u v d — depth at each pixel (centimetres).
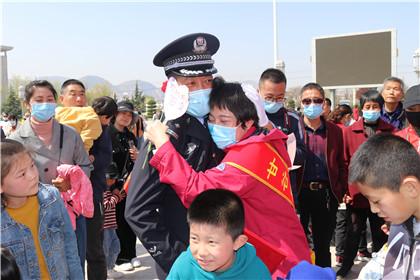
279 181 171
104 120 346
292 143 277
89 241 318
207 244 138
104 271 329
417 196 114
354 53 1603
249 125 175
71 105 363
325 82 1656
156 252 168
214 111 174
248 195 166
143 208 170
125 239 417
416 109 265
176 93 177
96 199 319
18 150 176
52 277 199
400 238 130
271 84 312
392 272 131
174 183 160
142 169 172
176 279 152
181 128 179
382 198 116
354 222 364
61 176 270
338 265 411
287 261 168
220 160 185
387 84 433
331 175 351
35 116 269
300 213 365
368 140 123
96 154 330
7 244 186
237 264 147
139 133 515
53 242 202
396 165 112
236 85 179
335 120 515
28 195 180
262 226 169
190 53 181
